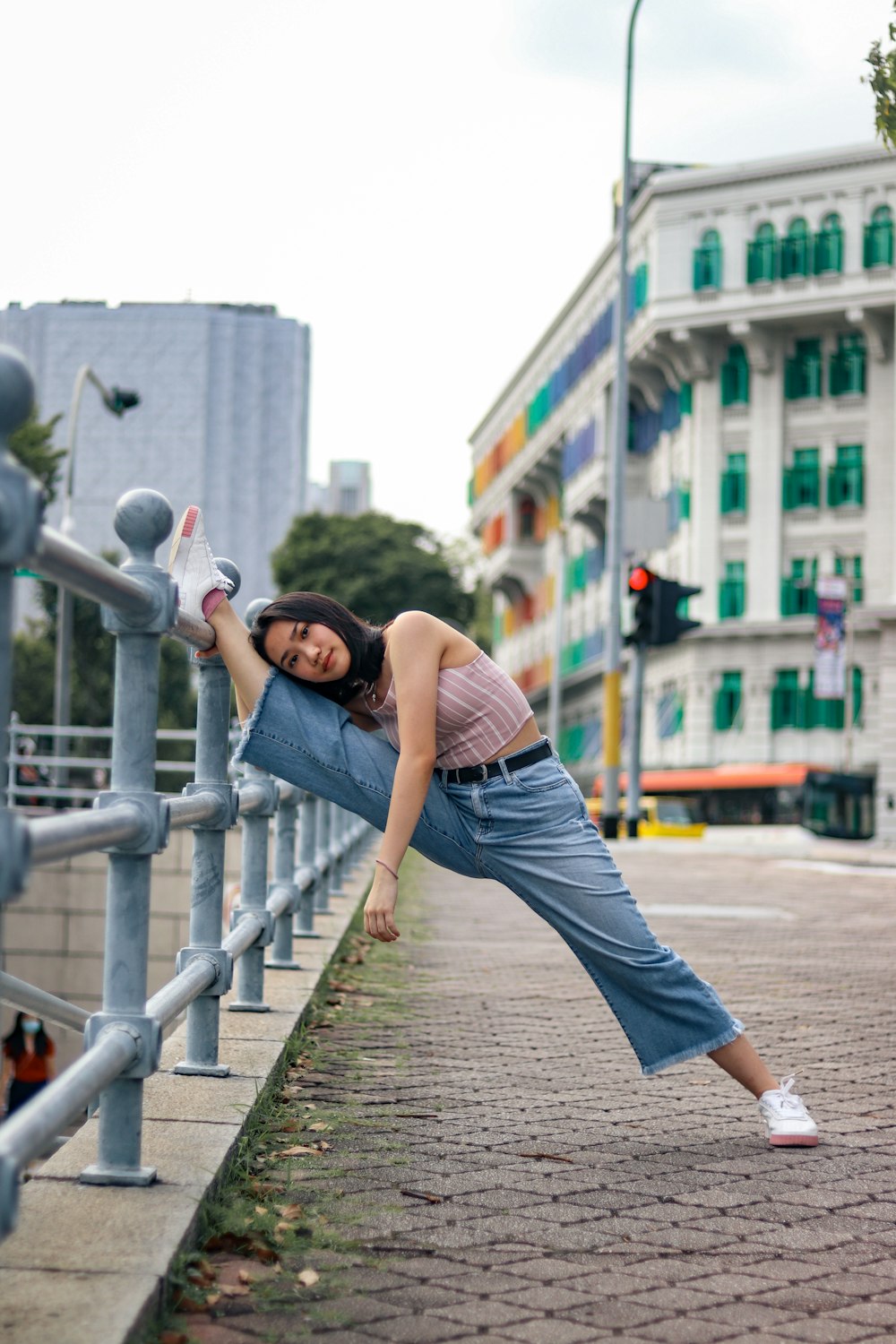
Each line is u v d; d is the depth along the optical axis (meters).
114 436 102.94
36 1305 2.36
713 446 47.41
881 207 44.72
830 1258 3.06
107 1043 2.78
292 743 3.83
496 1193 3.47
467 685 3.79
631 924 3.89
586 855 3.88
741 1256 3.05
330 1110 4.26
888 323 45.47
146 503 3.02
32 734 20.83
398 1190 3.46
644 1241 3.14
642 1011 3.98
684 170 47.59
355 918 9.43
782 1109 4.02
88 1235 2.70
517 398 67.94
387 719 3.87
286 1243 3.00
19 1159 1.99
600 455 52.34
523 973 7.62
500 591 75.88
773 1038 5.81
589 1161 3.80
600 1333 2.60
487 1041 5.58
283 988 5.78
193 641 3.70
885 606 44.25
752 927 10.70
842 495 46.34
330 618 3.77
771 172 45.66
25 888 2.02
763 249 45.91
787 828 43.12
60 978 19.61
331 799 3.90
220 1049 4.49
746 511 47.06
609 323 52.22
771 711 46.44
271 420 104.31
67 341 103.25
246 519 103.50
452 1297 2.75
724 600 47.09
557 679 53.31
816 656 42.78
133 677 2.98
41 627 45.25
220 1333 2.51
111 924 2.98
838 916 11.95
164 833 2.98
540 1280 2.87
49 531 2.16
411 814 3.65
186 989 3.51
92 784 27.28
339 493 148.25
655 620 19.08
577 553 61.16
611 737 24.36
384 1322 2.61
